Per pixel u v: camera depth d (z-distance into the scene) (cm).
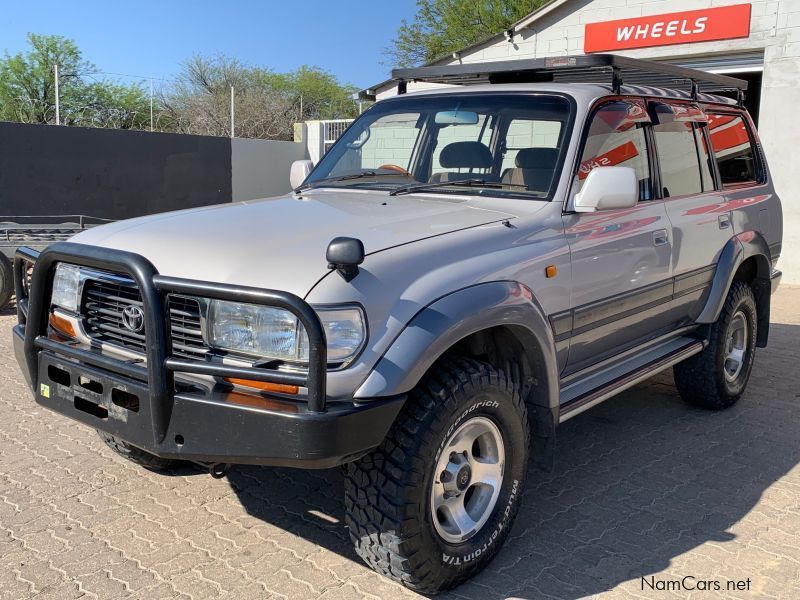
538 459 362
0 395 541
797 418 533
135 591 308
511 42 1375
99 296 319
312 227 315
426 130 438
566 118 393
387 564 295
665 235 436
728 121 544
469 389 298
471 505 326
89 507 379
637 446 479
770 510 392
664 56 1192
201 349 287
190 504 385
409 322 280
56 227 790
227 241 302
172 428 281
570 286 362
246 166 2072
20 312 372
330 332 266
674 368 537
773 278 578
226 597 305
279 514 377
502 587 319
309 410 259
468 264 310
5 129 1648
